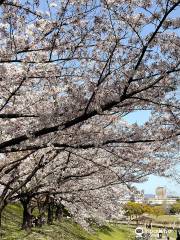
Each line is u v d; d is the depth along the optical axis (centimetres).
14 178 1458
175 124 985
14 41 864
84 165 1420
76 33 884
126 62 877
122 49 881
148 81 871
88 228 3256
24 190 1755
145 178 1497
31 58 862
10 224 2828
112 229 5809
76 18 863
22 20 862
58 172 1512
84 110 897
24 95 1012
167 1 767
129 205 9781
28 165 1488
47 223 3559
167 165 1294
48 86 980
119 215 3619
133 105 971
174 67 846
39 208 3020
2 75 885
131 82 874
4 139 1084
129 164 1301
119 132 1009
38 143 998
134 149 1155
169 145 1184
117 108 1002
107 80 889
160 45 848
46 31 874
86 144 1012
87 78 914
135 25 841
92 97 852
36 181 1580
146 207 10506
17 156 1423
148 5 813
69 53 902
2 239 2139
